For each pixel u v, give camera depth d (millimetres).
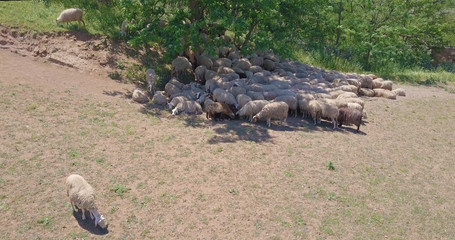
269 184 9516
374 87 20031
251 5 17438
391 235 8148
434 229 8516
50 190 8344
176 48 15312
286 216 8375
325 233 7961
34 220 7449
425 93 20953
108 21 19156
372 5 26859
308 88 16500
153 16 17016
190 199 8641
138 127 12031
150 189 8852
